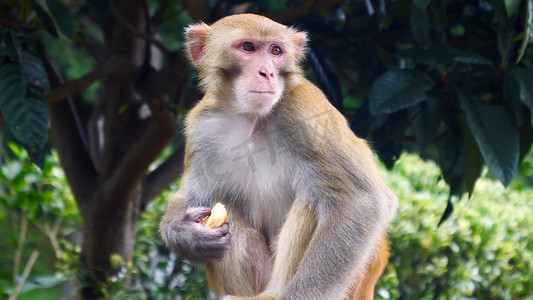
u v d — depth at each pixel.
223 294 7.81
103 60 12.50
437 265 12.46
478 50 10.21
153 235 13.28
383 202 7.32
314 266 7.04
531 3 7.73
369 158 7.59
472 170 9.31
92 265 11.97
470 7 10.78
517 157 8.45
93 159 13.32
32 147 8.40
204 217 7.64
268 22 7.69
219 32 7.84
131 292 11.20
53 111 11.95
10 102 8.44
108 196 11.54
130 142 12.29
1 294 12.53
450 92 9.72
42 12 8.86
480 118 8.62
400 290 12.65
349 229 7.09
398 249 12.52
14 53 8.63
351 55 10.77
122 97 11.82
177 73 10.68
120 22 11.80
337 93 10.11
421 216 12.78
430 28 9.81
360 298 7.84
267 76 7.37
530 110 8.96
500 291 13.23
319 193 7.26
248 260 7.77
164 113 10.41
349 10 11.61
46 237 13.81
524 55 9.54
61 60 21.41
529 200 16.06
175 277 12.21
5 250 16.06
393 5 10.62
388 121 10.09
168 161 12.48
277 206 7.86
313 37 10.82
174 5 13.84
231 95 7.73
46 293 24.22
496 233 13.06
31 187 13.18
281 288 7.32
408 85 8.77
